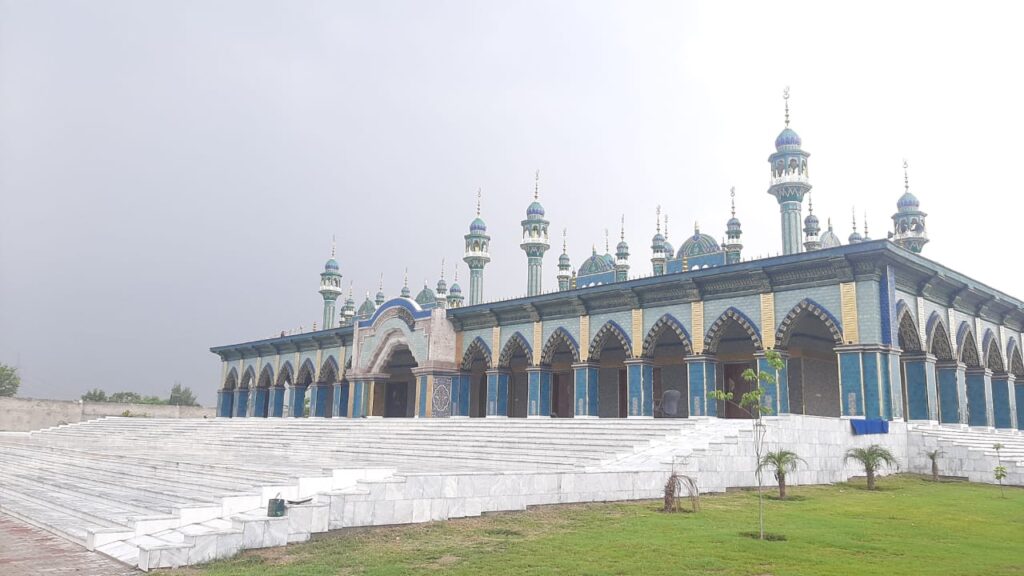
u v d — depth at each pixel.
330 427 25.28
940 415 21.69
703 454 13.35
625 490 12.10
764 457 13.14
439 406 29.84
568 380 30.67
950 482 15.74
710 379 21.75
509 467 14.39
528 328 27.64
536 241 33.66
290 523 8.73
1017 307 25.38
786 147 25.05
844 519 10.38
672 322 22.89
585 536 8.88
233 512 10.16
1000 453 16.47
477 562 7.53
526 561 7.51
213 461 16.34
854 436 16.55
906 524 9.91
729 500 12.41
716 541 8.47
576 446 15.96
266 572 7.25
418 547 8.41
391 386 38.38
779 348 19.97
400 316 32.22
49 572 7.75
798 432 15.26
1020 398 27.64
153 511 10.97
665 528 9.45
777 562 7.32
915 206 29.83
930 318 20.88
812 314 20.41
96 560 8.36
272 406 40.78
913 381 19.95
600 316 25.14
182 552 7.88
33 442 30.02
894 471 17.16
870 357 18.05
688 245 30.94
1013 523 10.14
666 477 12.65
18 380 53.03
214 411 50.62
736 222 29.47
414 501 9.88
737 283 21.16
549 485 11.25
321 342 37.91
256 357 43.28
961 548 8.16
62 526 10.31
